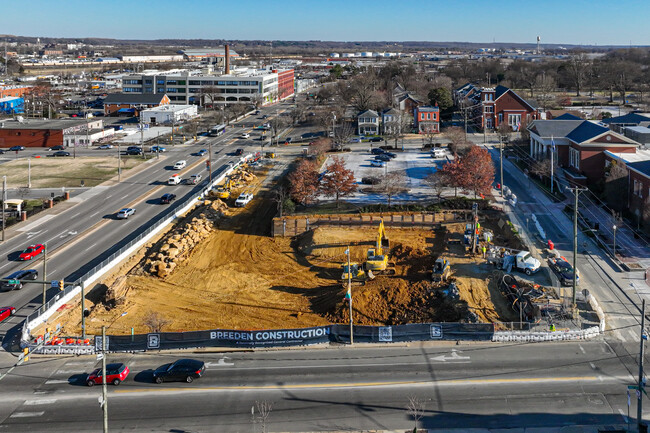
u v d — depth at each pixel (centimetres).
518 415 3922
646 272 6350
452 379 4422
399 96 19588
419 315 5697
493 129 15775
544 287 5959
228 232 8600
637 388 3622
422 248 7438
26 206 9725
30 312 5944
